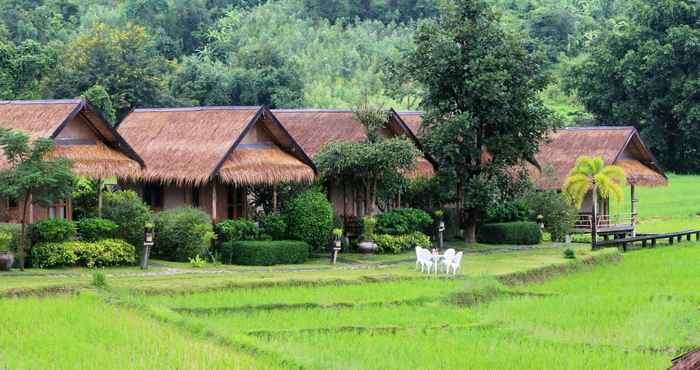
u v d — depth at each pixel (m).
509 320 43.94
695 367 24.25
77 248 53.59
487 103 73.69
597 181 74.31
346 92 136.62
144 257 55.06
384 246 68.62
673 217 107.00
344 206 70.56
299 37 158.00
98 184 57.50
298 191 66.12
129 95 116.75
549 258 66.31
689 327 42.78
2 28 133.00
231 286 48.50
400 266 61.50
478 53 73.62
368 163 67.44
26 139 51.22
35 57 112.38
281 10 173.88
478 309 47.03
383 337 39.59
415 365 35.00
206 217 59.84
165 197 66.56
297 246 62.16
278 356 33.38
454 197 76.56
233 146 62.44
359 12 177.88
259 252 59.91
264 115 65.06
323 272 56.16
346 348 37.09
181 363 31.61
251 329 39.59
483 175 75.94
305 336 38.81
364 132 71.44
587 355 37.28
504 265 61.25
